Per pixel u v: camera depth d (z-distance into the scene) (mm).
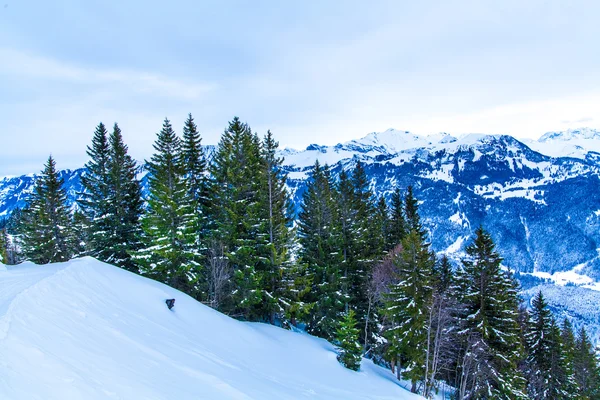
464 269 30828
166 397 8320
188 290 28797
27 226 38625
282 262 29812
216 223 30141
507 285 30328
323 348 27844
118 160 35906
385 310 28125
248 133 36188
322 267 33719
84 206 35562
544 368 36594
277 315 33281
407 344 26703
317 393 16938
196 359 13602
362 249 37688
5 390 5332
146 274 27312
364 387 21797
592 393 45781
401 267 28125
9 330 7766
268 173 32031
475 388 28203
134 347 11484
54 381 6453
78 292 14852
